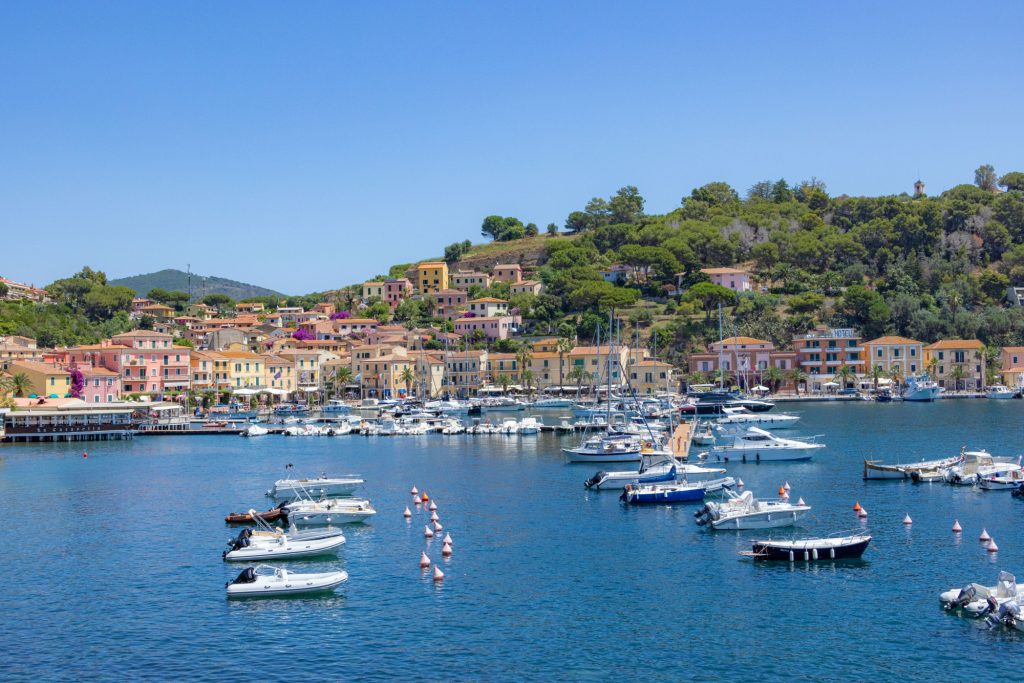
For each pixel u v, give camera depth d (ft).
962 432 603.67
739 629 229.45
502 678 204.03
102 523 353.31
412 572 279.69
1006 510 347.77
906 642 219.00
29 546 317.63
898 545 300.40
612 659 213.05
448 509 369.30
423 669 208.95
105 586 270.26
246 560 293.84
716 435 597.93
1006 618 224.33
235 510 377.50
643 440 513.86
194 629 234.38
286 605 250.98
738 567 279.69
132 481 454.40
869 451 517.96
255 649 221.05
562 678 203.51
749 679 201.87
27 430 652.48
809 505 363.56
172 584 271.28
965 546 297.74
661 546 304.91
